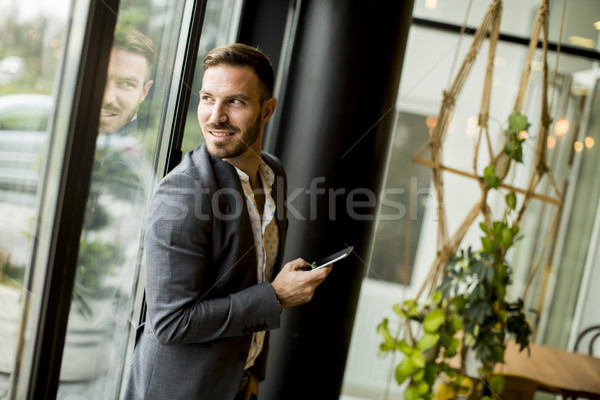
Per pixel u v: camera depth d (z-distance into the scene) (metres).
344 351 1.74
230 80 0.94
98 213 1.01
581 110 2.78
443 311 1.79
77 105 0.83
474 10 2.80
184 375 0.95
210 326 0.90
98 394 1.13
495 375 1.80
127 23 0.98
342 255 0.97
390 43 1.65
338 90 1.64
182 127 1.25
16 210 0.79
